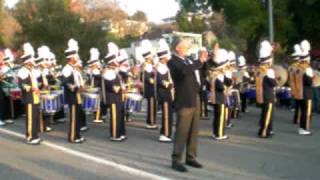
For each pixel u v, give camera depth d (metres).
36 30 46.47
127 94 13.70
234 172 8.99
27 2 47.78
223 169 9.22
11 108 16.20
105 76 12.34
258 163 9.73
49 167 9.53
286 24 24.80
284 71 19.61
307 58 13.29
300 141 12.19
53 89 15.09
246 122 15.76
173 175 8.73
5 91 16.14
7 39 53.22
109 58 12.34
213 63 12.88
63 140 12.64
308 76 13.04
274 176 8.73
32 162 10.01
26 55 11.87
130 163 9.74
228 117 14.41
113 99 12.35
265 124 12.66
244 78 18.31
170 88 12.24
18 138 12.92
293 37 25.48
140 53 15.27
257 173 8.93
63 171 9.19
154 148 11.40
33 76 11.97
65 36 46.16
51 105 13.63
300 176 8.74
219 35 50.81
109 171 9.11
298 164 9.65
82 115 13.95
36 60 13.73
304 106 13.17
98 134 13.59
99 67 15.00
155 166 9.46
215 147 11.45
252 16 25.25
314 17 24.17
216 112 12.50
